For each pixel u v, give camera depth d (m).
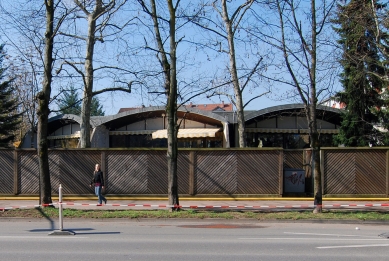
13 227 14.02
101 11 21.55
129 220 15.70
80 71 19.91
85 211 16.75
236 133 27.83
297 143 29.27
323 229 13.99
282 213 16.45
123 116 28.48
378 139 27.27
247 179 21.38
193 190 21.38
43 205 16.70
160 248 10.06
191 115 28.08
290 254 9.41
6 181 21.83
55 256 9.04
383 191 21.22
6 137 38.25
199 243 10.81
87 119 22.72
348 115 26.84
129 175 21.61
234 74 22.20
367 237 12.05
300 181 21.78
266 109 26.55
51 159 21.69
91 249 9.88
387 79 17.23
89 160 21.67
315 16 16.17
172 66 16.78
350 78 24.33
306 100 16.45
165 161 21.58
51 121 32.12
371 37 17.92
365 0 16.95
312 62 16.22
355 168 21.31
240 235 12.38
